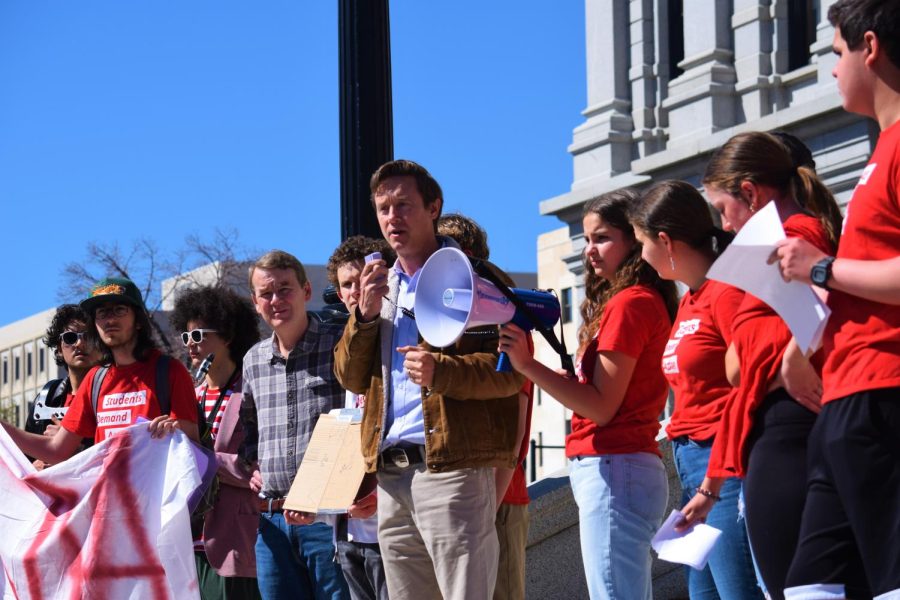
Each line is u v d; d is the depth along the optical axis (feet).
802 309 12.25
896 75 12.28
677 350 17.08
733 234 16.62
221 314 24.49
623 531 17.67
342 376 17.79
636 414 17.94
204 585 23.16
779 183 14.34
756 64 61.36
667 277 16.98
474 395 16.39
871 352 12.00
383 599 19.45
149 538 22.39
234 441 23.18
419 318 16.31
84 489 22.72
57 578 22.77
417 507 16.76
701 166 62.34
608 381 17.44
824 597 12.21
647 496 17.80
